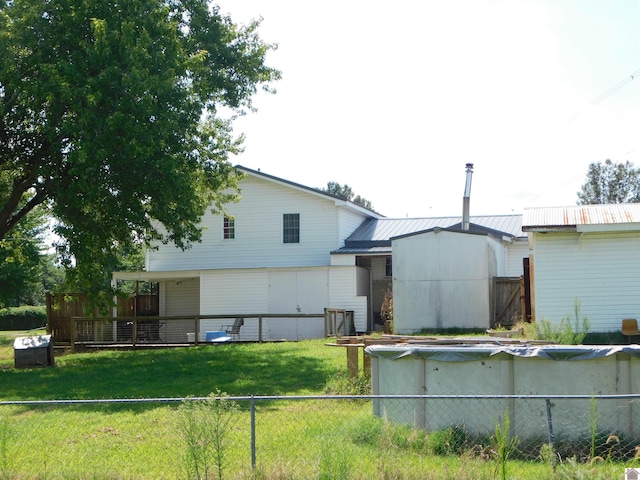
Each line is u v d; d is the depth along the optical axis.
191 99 22.44
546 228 21.62
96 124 20.17
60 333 30.95
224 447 7.82
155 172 21.23
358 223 38.56
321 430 10.02
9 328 58.53
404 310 28.48
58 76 19.92
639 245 21.94
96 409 13.32
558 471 7.85
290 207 35.94
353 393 13.43
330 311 28.55
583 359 9.56
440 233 28.28
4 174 26.47
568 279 22.41
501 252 32.56
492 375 9.85
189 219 23.77
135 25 21.44
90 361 23.25
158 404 13.79
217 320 33.12
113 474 8.20
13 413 13.16
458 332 27.38
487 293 27.83
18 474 8.14
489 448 9.19
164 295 36.59
